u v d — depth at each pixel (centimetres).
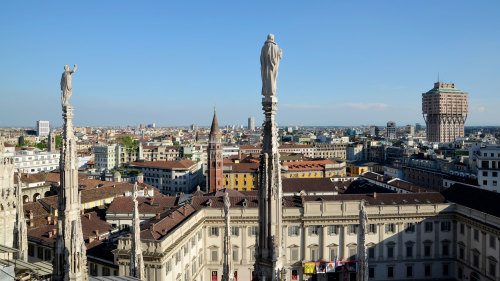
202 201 9531
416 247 9250
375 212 9144
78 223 2280
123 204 9619
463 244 8988
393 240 9212
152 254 6500
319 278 9069
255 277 1825
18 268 3306
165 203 10019
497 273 7756
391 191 11881
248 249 8994
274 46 1717
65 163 2209
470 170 15750
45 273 3438
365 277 2388
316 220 9050
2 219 4697
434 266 9294
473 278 8625
